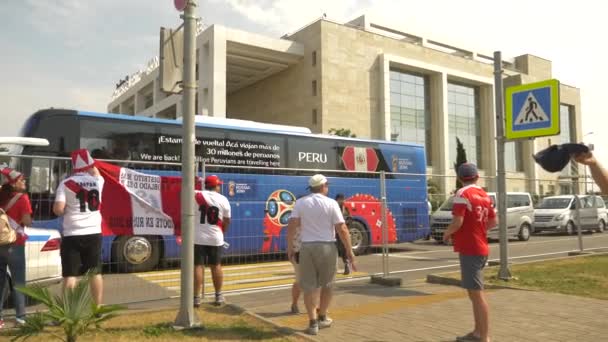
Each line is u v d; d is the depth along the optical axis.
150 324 5.88
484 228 5.14
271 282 9.49
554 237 22.45
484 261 5.11
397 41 50.94
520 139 9.15
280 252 11.41
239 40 43.66
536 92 8.83
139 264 9.19
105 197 6.82
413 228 12.28
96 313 4.43
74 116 10.98
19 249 5.92
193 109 5.89
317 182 5.85
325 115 44.97
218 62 42.09
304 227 5.69
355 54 47.56
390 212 11.92
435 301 7.38
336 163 14.44
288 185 13.10
